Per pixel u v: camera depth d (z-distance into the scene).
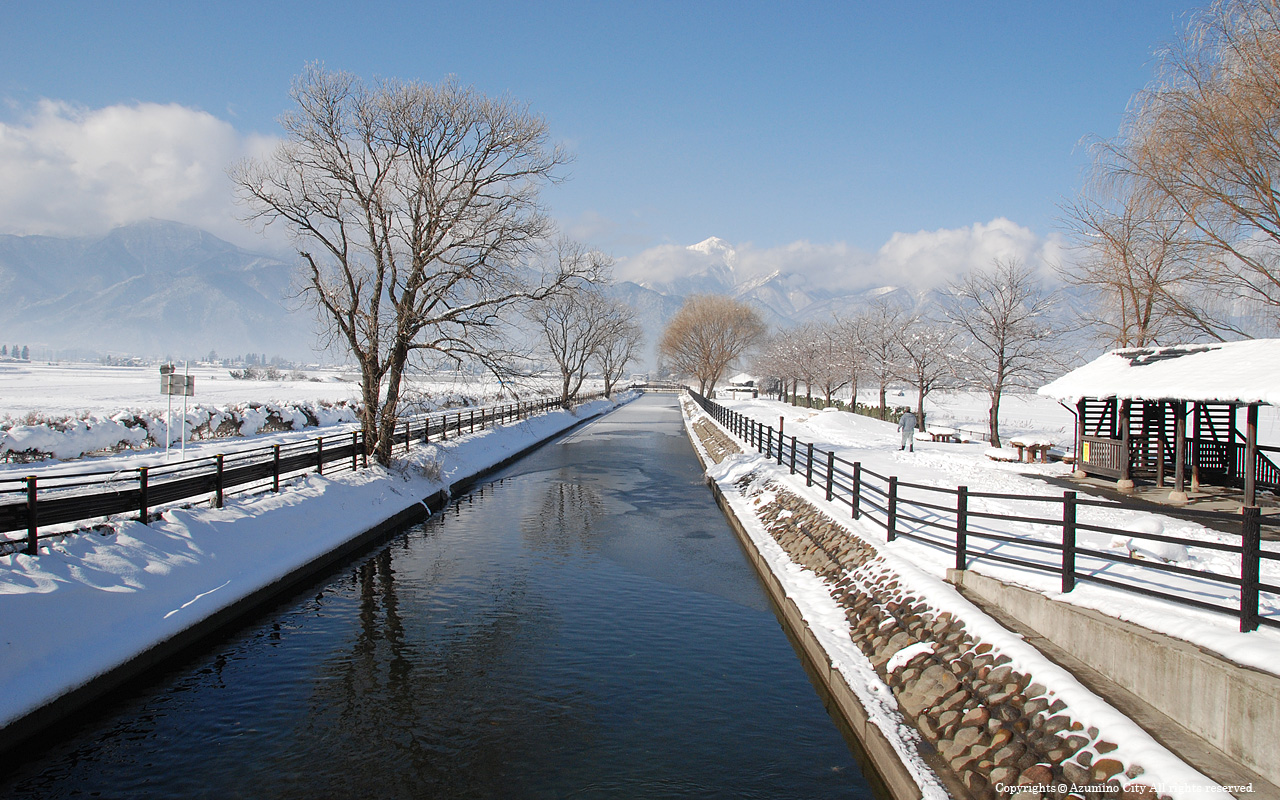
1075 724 5.23
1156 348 17.34
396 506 17.81
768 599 12.12
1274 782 4.34
